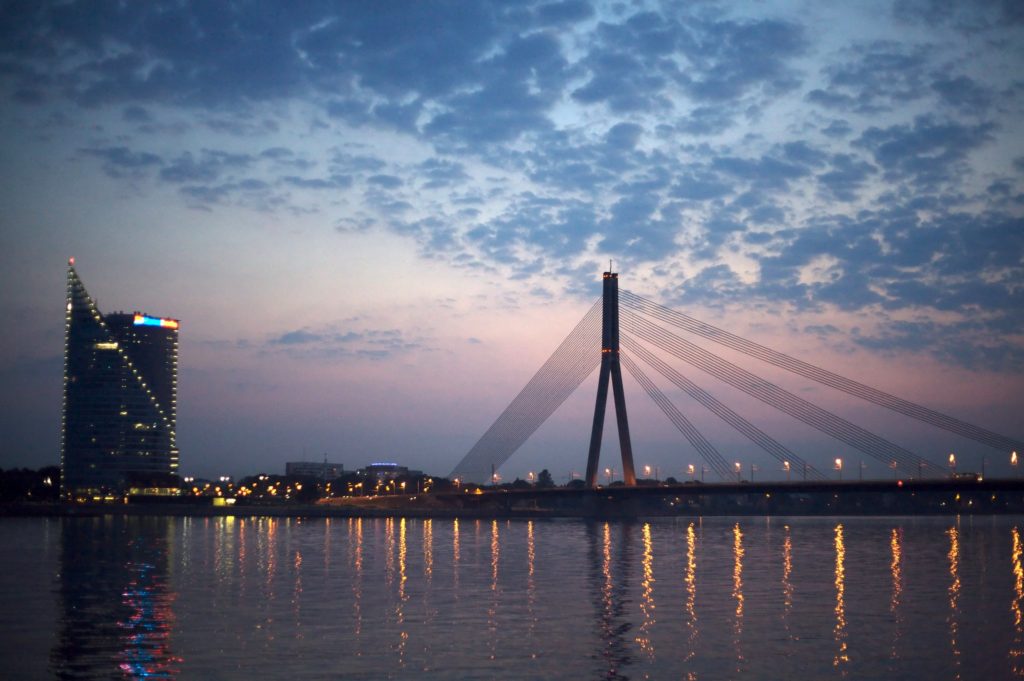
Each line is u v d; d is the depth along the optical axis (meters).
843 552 128.50
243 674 48.34
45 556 120.19
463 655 52.53
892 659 52.09
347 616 65.81
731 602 73.50
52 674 48.69
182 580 89.69
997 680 47.78
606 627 61.31
